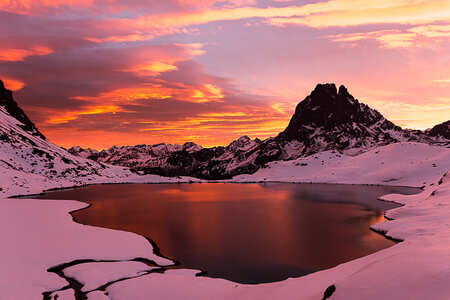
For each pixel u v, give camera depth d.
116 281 22.28
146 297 18.91
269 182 180.12
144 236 38.31
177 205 71.56
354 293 11.44
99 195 96.12
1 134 153.62
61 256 26.91
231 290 19.41
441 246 14.06
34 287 20.22
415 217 41.47
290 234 39.72
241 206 69.62
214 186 147.25
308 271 25.81
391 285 10.90
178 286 20.58
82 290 20.38
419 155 161.12
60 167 155.25
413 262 11.84
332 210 62.16
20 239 31.06
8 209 51.91
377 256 17.95
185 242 35.25
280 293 16.83
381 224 43.16
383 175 147.25
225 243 34.84
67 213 52.62
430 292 9.86
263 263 27.95
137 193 104.94
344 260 28.80
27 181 108.56
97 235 35.19
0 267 22.69
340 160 194.62
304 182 167.00
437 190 55.19
